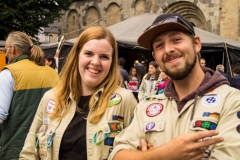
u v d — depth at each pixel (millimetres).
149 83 9125
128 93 3129
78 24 28922
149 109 2660
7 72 4230
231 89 2432
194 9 21969
